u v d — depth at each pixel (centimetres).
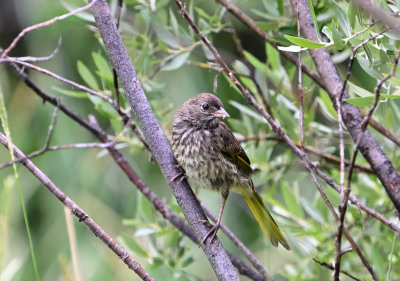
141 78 1033
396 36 711
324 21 998
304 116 1065
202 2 1280
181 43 1064
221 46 1401
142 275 698
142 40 1085
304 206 1050
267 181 1109
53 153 1280
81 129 1305
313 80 979
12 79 1350
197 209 805
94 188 1269
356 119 877
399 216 848
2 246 753
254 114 1045
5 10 1401
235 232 1274
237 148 1029
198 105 1030
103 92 1028
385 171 851
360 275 976
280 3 996
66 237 1217
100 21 800
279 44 1034
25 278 1173
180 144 1025
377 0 762
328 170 1186
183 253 1009
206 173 1018
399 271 991
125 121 906
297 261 1032
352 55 705
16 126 1294
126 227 1243
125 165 987
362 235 966
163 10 1068
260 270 901
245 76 1006
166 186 1302
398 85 733
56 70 1332
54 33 1338
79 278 804
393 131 1049
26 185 1264
